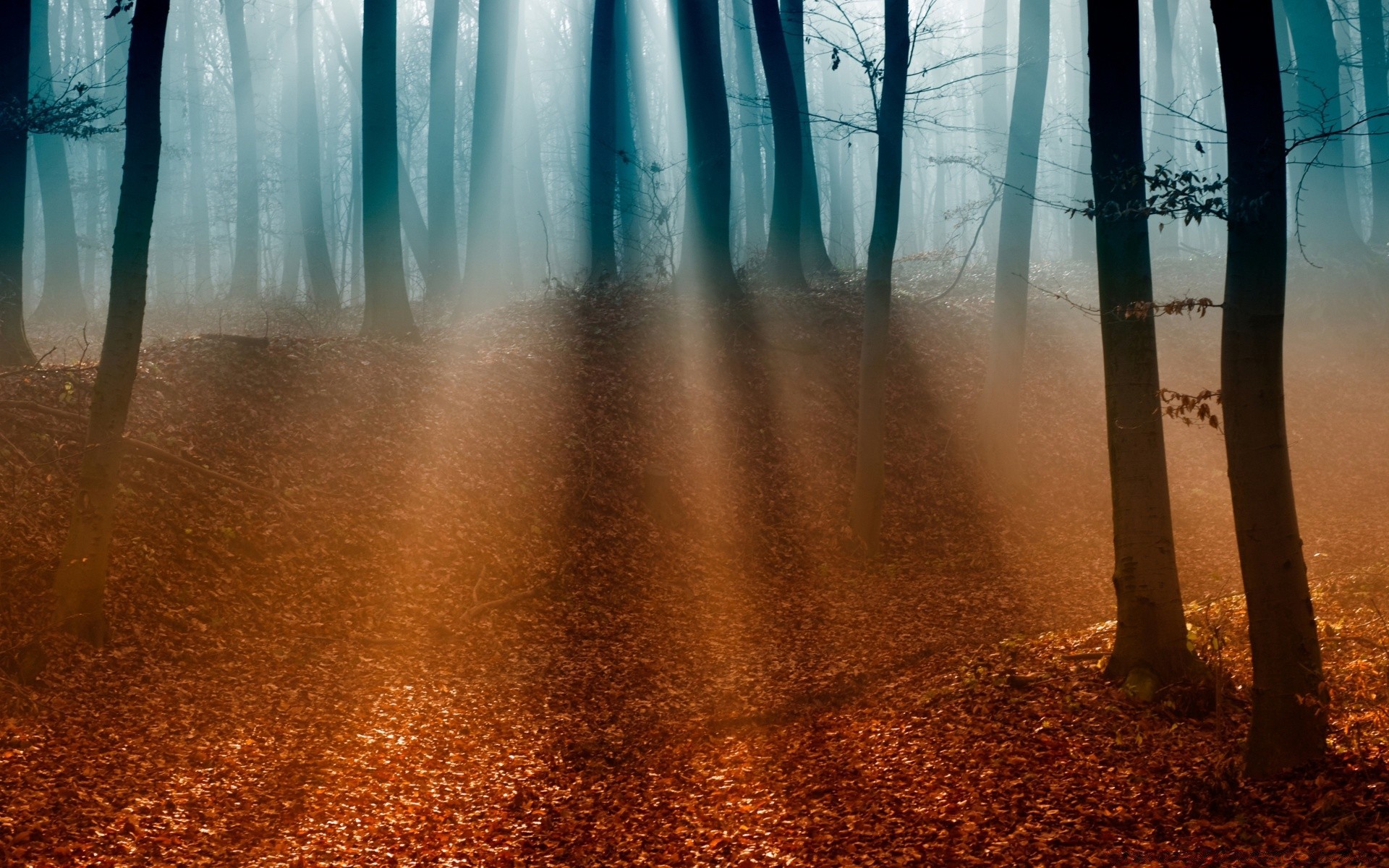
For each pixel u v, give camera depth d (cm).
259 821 760
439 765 904
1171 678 823
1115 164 831
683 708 1067
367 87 2119
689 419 2030
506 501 1644
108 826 702
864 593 1572
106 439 1065
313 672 1105
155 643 1079
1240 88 628
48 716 874
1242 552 652
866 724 903
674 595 1534
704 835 731
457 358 2023
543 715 1050
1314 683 643
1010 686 889
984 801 704
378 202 2120
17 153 1634
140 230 1074
